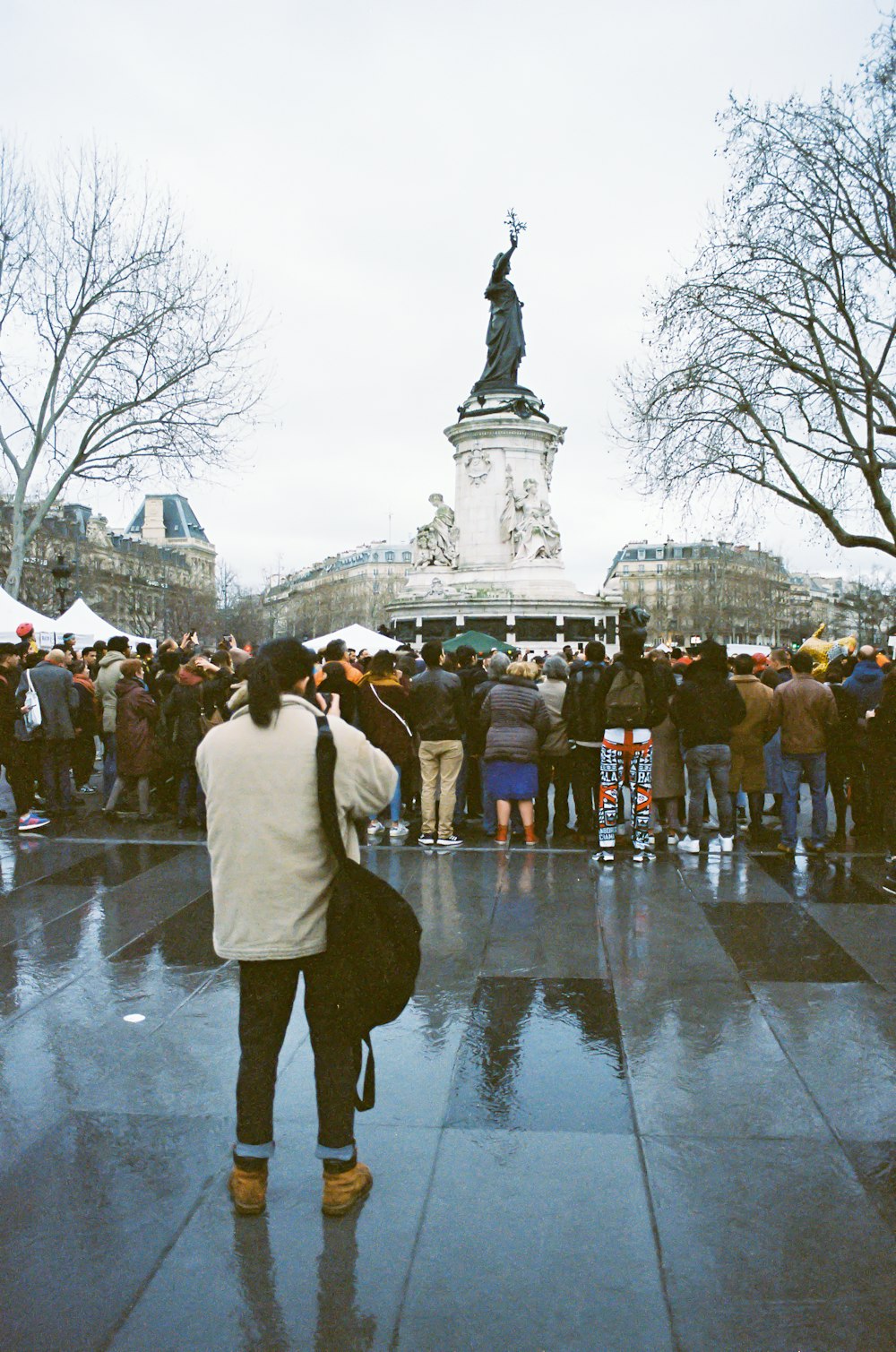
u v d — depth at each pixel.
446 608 44.38
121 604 98.94
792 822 11.19
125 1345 3.46
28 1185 4.45
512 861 10.89
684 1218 4.18
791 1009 6.49
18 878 10.09
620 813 12.85
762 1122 5.00
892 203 22.17
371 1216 4.19
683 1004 6.58
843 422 23.27
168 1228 4.12
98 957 7.60
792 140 22.34
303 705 4.21
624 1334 3.51
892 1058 5.74
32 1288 3.75
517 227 48.44
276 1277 3.81
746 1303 3.66
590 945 7.86
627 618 12.70
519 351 48.56
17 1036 6.11
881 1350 3.43
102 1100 5.27
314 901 4.14
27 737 12.51
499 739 11.60
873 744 10.16
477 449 47.06
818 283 23.56
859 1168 4.57
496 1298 3.69
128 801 14.57
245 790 4.09
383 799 4.21
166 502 153.62
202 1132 4.93
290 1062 5.71
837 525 23.97
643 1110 5.13
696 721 11.13
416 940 4.13
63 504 79.88
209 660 13.24
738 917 8.62
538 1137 4.85
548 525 46.84
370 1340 3.47
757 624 99.44
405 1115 5.09
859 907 8.96
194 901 9.18
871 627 94.50
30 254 27.67
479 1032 6.16
